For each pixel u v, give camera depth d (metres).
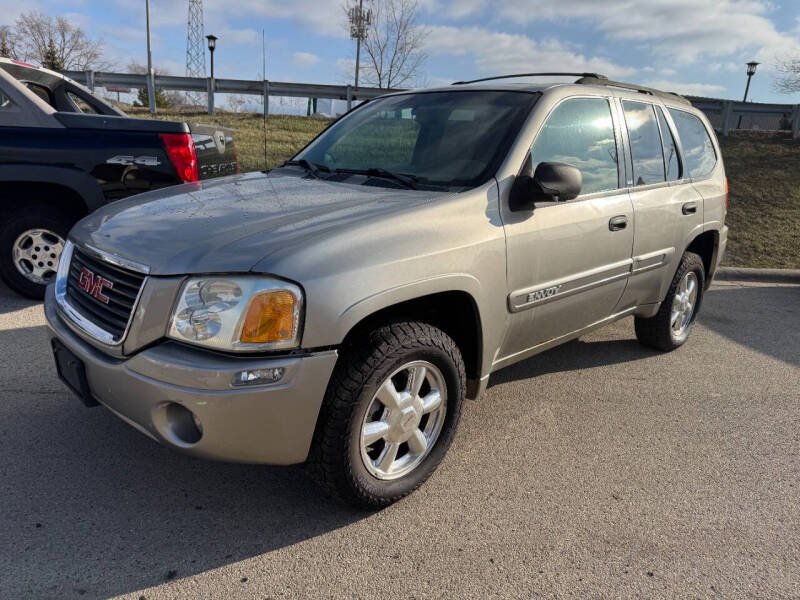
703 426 3.64
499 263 2.85
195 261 2.20
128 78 13.94
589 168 3.50
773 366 4.71
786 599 2.27
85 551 2.30
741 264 8.24
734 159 13.23
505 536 2.55
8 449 2.93
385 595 2.19
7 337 4.20
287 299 2.15
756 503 2.88
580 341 5.05
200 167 5.10
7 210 4.77
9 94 4.55
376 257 2.36
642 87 4.21
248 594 2.15
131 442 3.05
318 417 2.36
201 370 2.09
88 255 2.58
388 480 2.64
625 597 2.24
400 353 2.45
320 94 14.78
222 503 2.65
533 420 3.60
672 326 4.75
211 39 13.99
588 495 2.87
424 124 3.46
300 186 3.10
